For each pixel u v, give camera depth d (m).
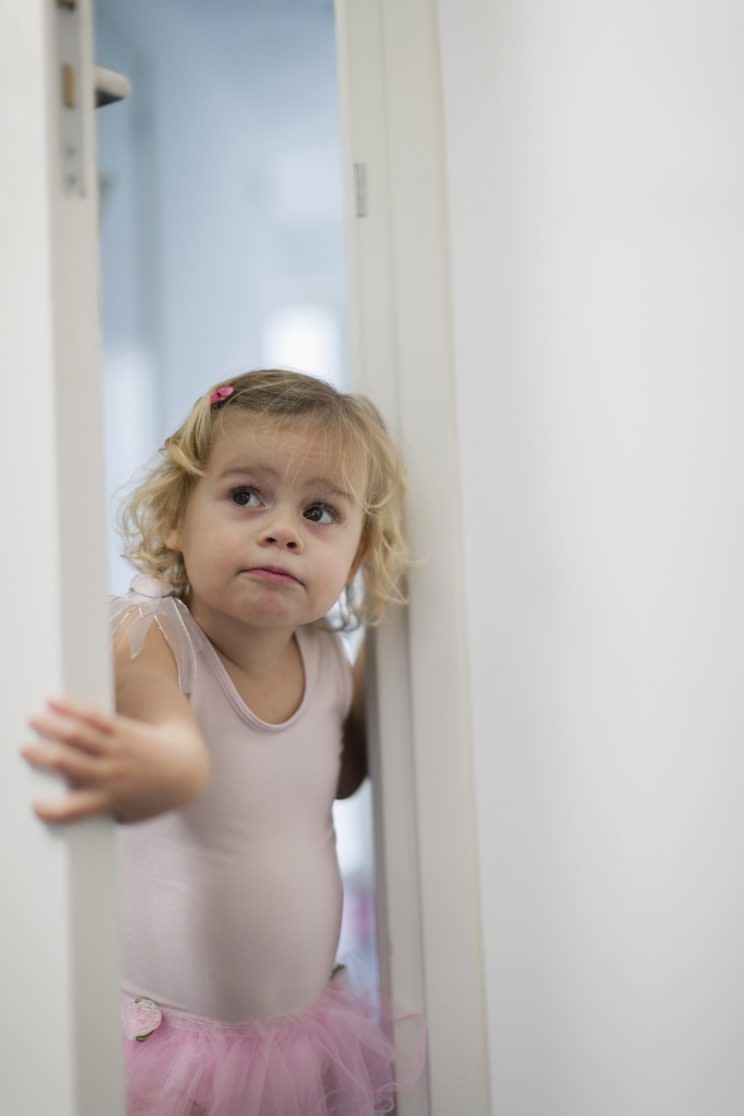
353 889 1.96
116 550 1.95
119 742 0.62
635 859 0.88
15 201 0.62
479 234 0.92
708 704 0.88
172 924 0.88
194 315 2.32
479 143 0.92
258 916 0.89
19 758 0.62
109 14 1.93
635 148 0.90
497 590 0.91
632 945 0.88
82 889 0.61
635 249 0.90
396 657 0.92
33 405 0.62
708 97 0.90
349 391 0.96
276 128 2.32
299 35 2.02
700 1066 0.86
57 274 0.61
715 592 0.89
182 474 0.89
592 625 0.89
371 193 0.94
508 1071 0.89
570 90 0.91
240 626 0.90
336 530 0.87
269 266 2.51
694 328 0.89
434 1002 0.89
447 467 0.91
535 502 0.90
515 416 0.91
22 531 0.62
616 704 0.89
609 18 0.91
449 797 0.90
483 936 0.90
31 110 0.62
